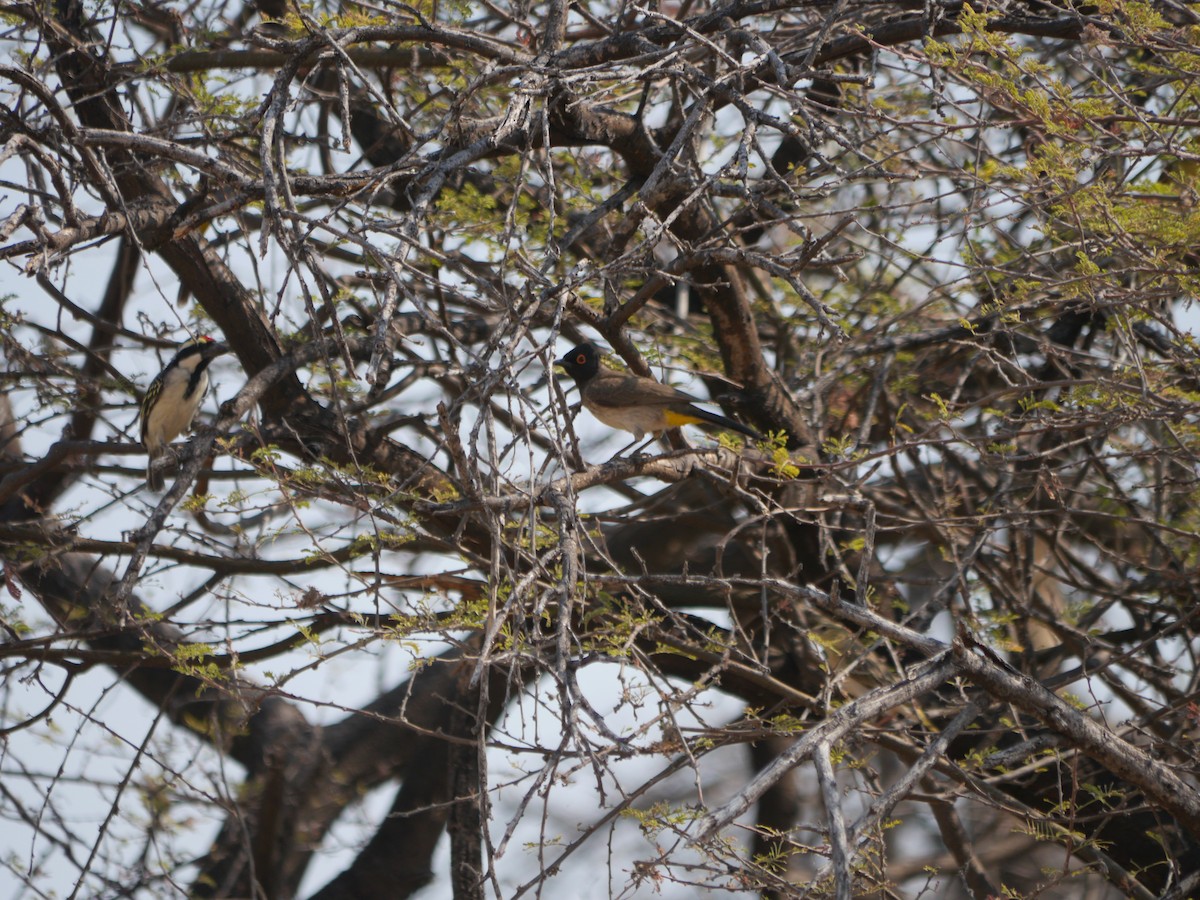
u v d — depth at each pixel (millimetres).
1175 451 9891
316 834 17062
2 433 17328
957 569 10766
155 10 13312
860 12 11805
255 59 12805
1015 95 8703
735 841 9742
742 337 12805
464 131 9539
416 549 13461
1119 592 12906
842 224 8523
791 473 9984
